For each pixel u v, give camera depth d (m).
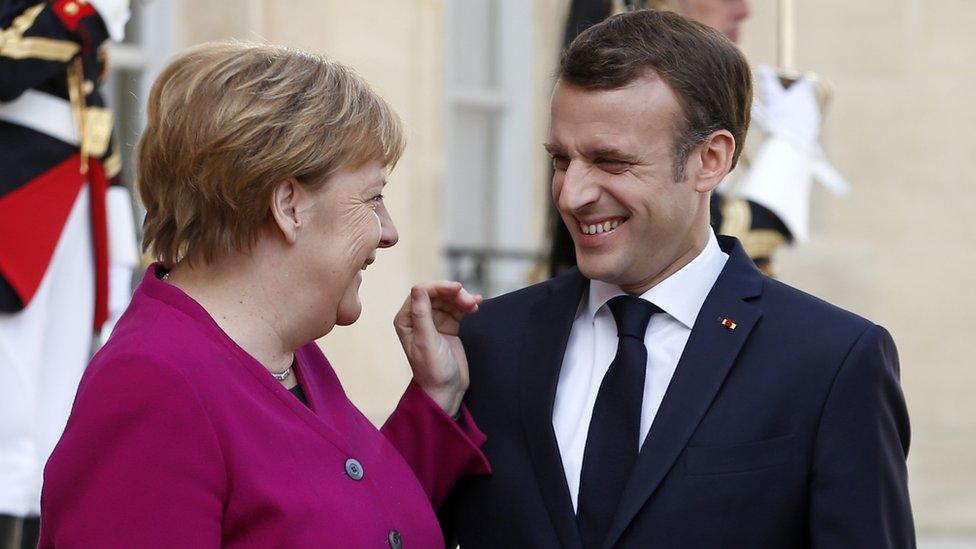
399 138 7.89
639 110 7.67
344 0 20.88
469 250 24.34
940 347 24.98
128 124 19.52
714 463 7.73
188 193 7.52
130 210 12.68
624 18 7.91
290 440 7.54
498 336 8.67
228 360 7.50
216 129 7.38
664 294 8.14
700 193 8.03
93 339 12.84
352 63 21.03
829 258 24.83
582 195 7.75
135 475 7.05
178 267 7.79
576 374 8.36
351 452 7.80
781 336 7.93
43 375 12.02
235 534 7.32
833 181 12.52
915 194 24.92
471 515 8.42
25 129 11.99
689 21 7.94
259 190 7.44
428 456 8.44
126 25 19.53
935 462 24.66
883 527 7.63
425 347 8.47
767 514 7.69
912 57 24.86
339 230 7.68
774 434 7.75
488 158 24.98
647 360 8.10
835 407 7.70
